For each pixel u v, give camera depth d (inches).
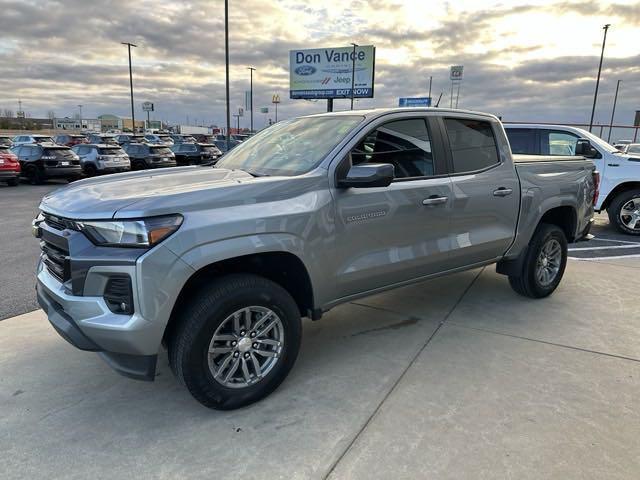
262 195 112.3
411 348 148.0
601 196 347.3
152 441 103.3
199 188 108.6
